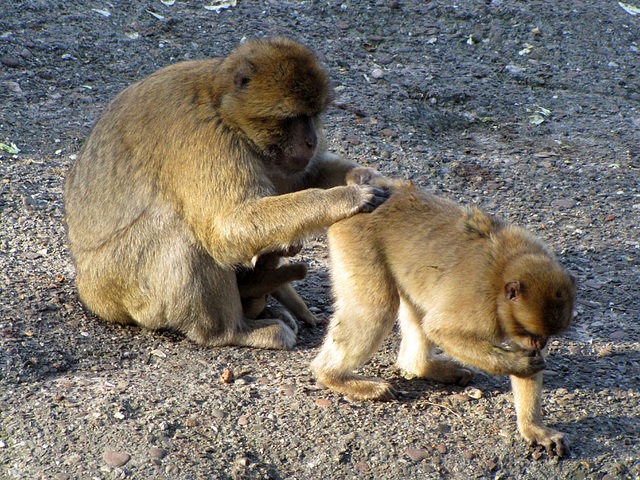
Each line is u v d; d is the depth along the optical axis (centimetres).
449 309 898
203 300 1057
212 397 934
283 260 1334
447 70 2075
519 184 1647
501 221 995
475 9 2302
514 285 855
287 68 995
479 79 2064
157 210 1047
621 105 2031
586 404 962
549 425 919
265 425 888
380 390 958
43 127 1669
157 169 1045
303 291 1271
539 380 895
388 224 953
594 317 1185
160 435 847
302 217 975
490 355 870
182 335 1109
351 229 961
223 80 1019
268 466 828
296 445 862
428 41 2180
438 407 954
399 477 831
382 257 952
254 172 1023
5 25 1958
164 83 1065
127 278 1065
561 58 2184
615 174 1706
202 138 1013
